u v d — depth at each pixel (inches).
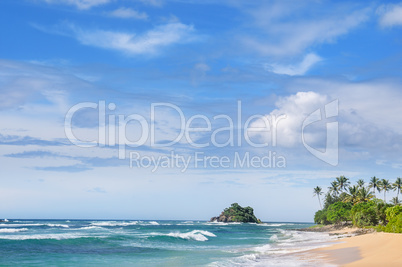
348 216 4259.4
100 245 1729.8
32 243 1626.5
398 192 4441.4
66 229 3127.5
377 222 3430.1
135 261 1220.5
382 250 1208.8
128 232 2893.7
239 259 1162.6
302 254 1304.1
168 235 2363.4
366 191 4515.3
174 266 1084.5
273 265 1015.6
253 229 4940.9
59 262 1174.3
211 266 1015.0
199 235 2529.5
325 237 2608.3
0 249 1435.8
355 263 988.6
